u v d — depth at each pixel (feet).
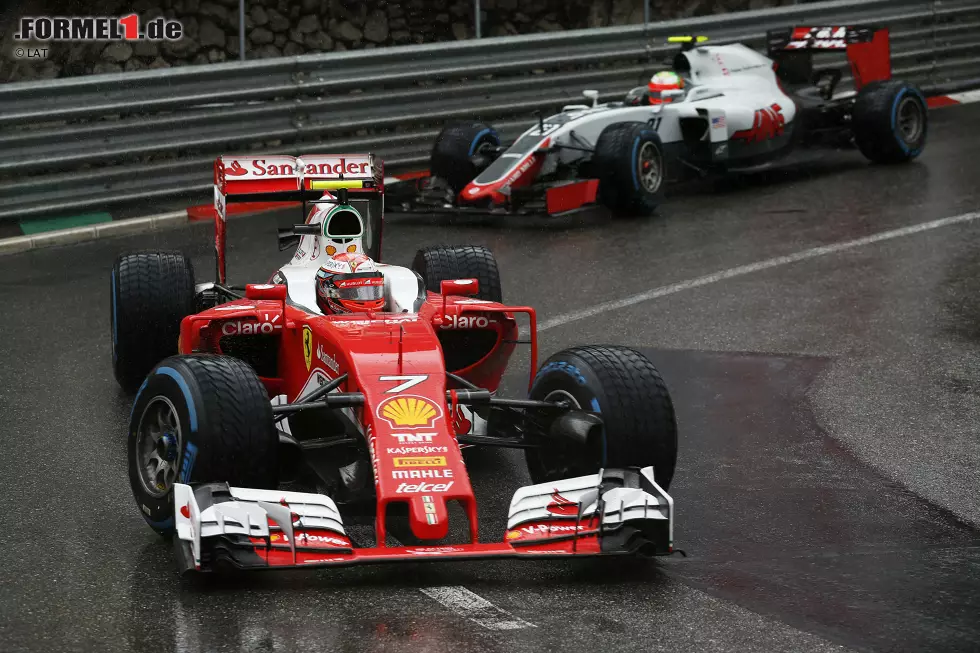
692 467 86.22
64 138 162.71
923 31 234.99
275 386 82.84
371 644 57.72
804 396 101.30
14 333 121.29
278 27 224.94
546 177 172.45
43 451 88.79
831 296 130.21
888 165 198.90
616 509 65.77
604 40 207.10
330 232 86.99
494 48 196.44
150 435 70.69
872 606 63.52
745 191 187.21
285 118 179.42
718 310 126.21
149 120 168.45
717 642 58.85
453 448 65.46
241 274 143.13
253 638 58.39
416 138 191.01
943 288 131.75
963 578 67.46
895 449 89.56
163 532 68.85
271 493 64.03
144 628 59.67
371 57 185.68
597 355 72.43
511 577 66.74
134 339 99.55
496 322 82.53
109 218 167.02
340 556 61.62
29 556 69.46
